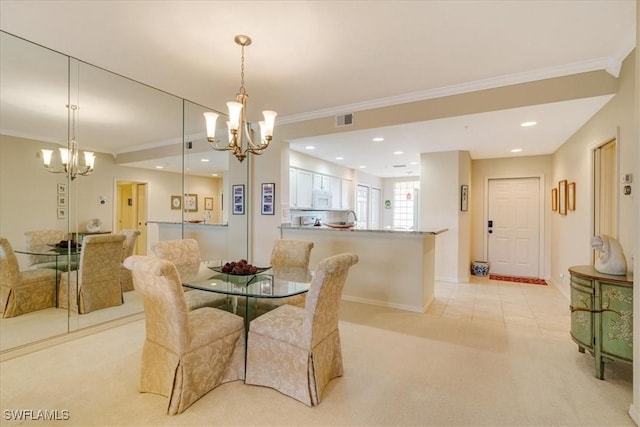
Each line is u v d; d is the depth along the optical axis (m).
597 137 3.15
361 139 4.42
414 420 1.74
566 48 2.51
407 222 8.95
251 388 2.05
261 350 2.06
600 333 2.18
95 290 3.34
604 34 2.31
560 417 1.78
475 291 4.62
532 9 2.02
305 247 3.28
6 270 2.89
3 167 2.93
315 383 1.89
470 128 3.78
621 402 1.92
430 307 3.85
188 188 4.64
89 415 1.76
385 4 1.98
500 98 3.11
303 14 2.09
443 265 5.32
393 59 2.70
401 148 5.06
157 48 2.56
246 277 2.61
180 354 1.81
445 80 3.14
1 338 2.75
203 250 4.85
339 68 2.88
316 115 4.16
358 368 2.33
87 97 3.48
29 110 3.11
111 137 3.76
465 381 2.15
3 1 1.97
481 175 5.97
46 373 2.21
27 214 3.04
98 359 2.42
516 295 4.41
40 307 3.03
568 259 4.25
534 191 5.59
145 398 1.92
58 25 2.25
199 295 3.05
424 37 2.36
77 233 3.38
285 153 4.64
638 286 1.75
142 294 1.97
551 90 2.91
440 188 5.32
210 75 3.06
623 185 2.58
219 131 5.01
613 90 2.70
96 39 2.43
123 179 3.87
